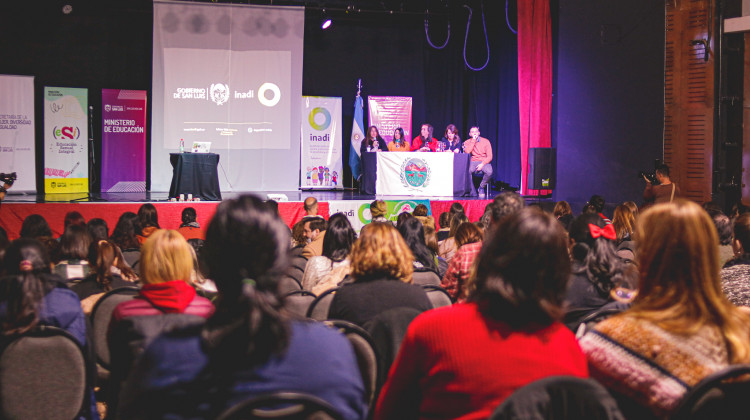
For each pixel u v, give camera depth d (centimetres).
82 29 1182
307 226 571
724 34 1012
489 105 1308
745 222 296
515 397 142
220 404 135
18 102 1116
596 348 180
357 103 1265
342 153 1285
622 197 1048
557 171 1072
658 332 173
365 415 150
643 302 184
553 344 162
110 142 1158
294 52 1198
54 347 262
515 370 158
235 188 1186
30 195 1095
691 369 168
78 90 1148
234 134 1184
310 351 142
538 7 1095
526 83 1106
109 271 362
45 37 1166
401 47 1314
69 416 269
